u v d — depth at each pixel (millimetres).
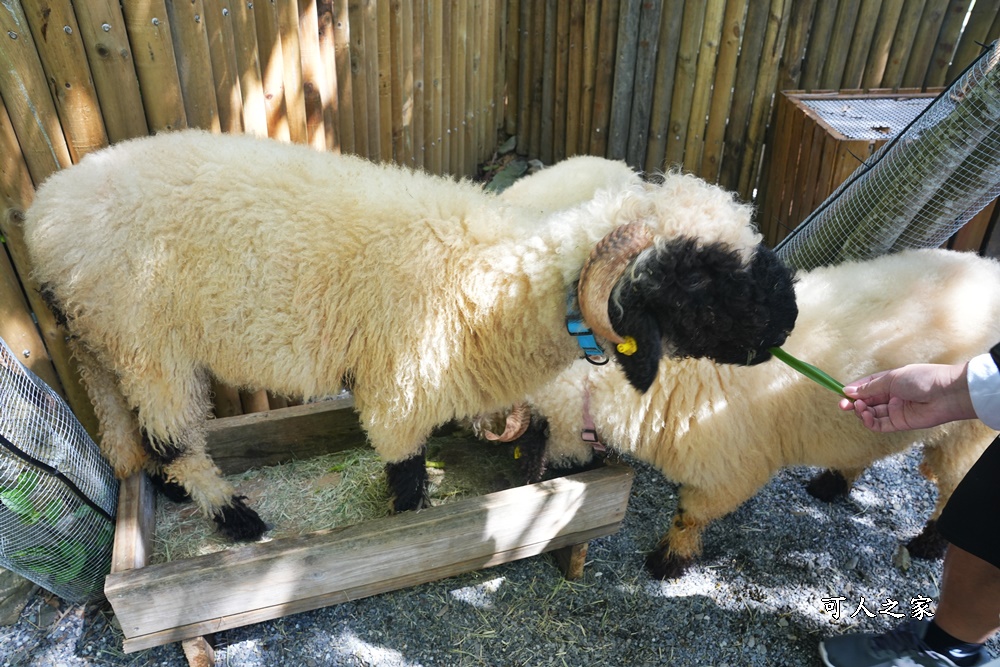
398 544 1090
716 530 1435
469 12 2318
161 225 998
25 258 1156
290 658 1151
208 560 1014
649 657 1197
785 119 2072
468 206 1063
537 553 1230
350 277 1026
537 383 1128
